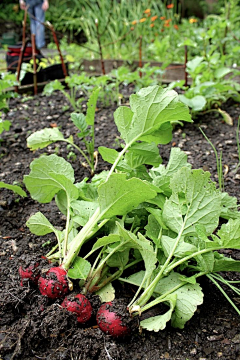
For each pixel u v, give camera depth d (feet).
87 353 1.26
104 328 1.29
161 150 2.46
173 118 1.51
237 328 1.37
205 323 1.39
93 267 1.42
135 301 1.36
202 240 1.40
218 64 3.62
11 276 1.55
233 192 2.02
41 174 1.58
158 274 1.35
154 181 1.58
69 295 1.34
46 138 2.01
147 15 5.31
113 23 5.61
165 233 1.49
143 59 4.73
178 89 3.49
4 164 2.36
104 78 3.03
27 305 1.40
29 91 3.61
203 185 1.40
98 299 1.39
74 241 1.44
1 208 1.97
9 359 1.27
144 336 1.34
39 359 1.27
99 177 1.66
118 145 2.50
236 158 2.34
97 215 1.45
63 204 1.65
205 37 3.35
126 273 1.54
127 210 1.45
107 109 3.15
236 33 4.67
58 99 3.39
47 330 1.29
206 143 2.54
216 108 3.09
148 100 1.50
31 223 1.59
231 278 1.56
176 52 4.55
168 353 1.30
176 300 1.33
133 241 1.35
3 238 1.77
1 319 1.37
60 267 1.39
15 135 2.69
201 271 1.44
